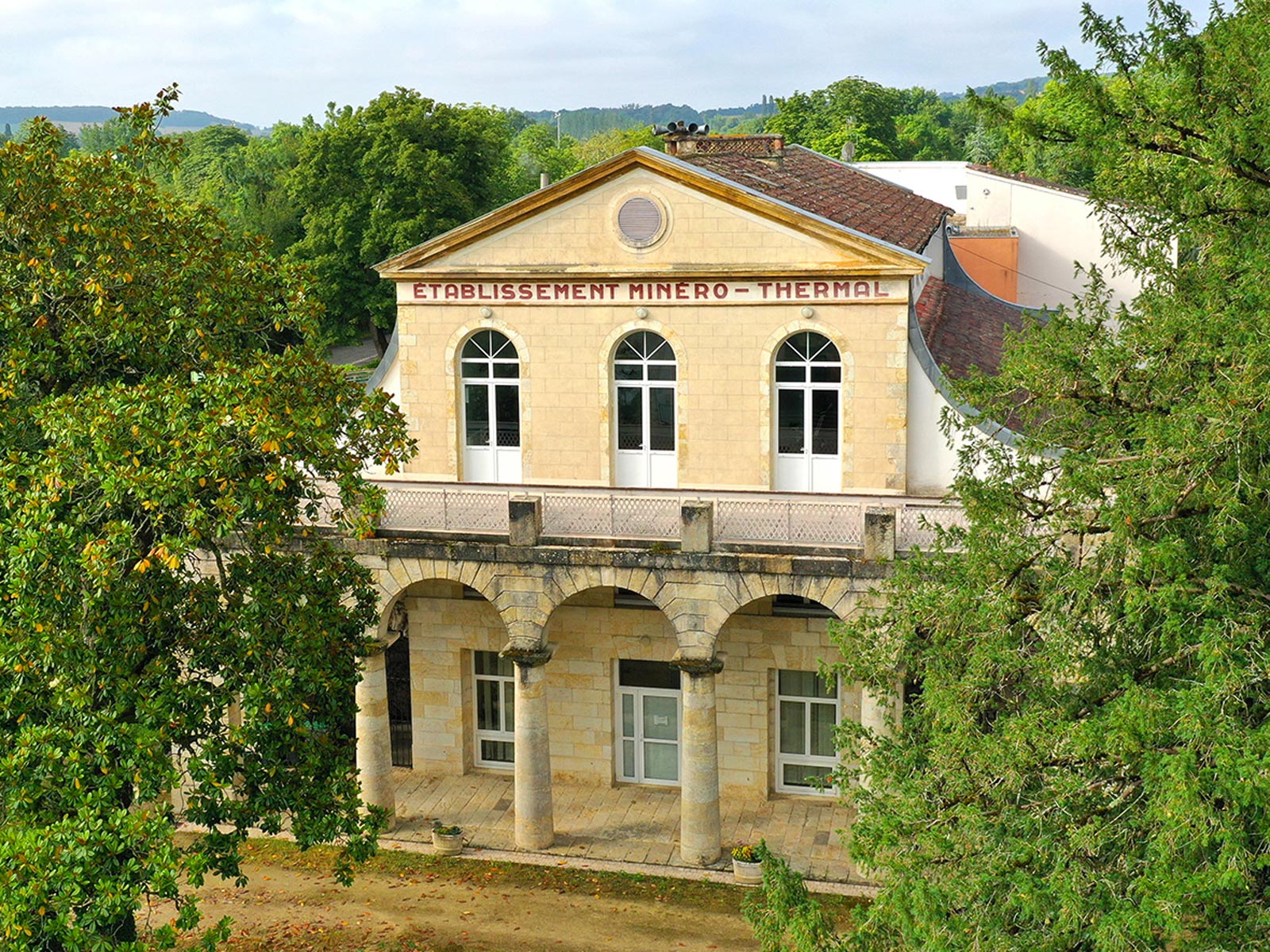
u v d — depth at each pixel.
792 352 27.70
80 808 16.12
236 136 133.25
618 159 27.06
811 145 107.94
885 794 16.70
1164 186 17.83
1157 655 15.55
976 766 15.34
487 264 28.58
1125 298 52.25
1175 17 17.78
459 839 27.41
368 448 21.08
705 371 27.97
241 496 18.33
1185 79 17.70
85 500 17.83
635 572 25.70
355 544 26.89
